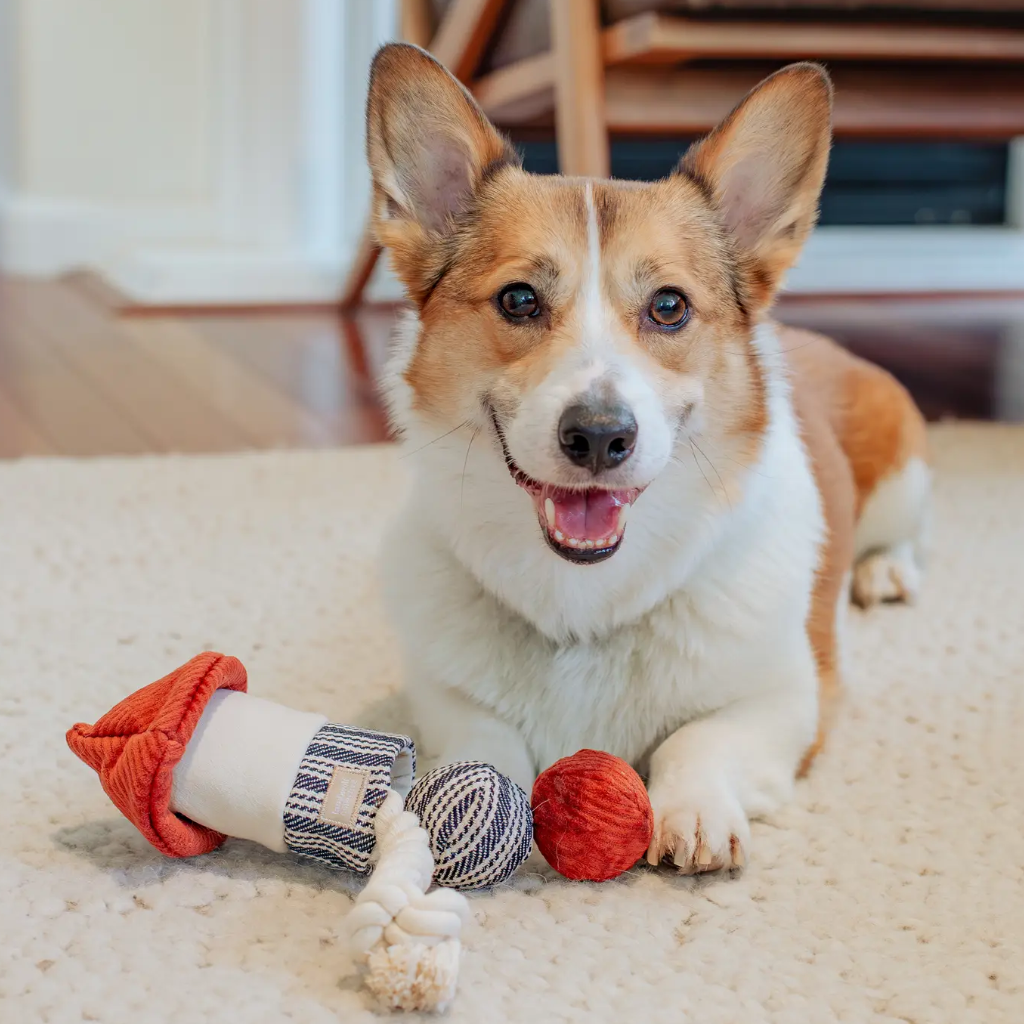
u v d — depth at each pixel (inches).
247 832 35.8
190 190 139.3
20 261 138.2
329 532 58.7
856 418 53.8
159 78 135.8
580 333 38.4
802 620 42.1
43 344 101.3
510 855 35.1
